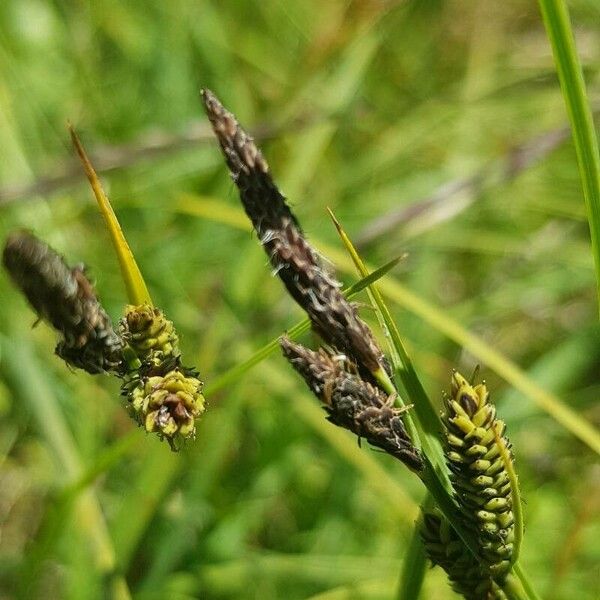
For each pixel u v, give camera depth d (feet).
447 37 1.17
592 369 0.99
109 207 0.45
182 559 0.79
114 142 1.03
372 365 0.43
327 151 1.05
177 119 1.04
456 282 1.04
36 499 0.89
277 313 0.86
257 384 0.85
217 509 0.80
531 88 1.00
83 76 1.03
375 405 0.42
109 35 1.07
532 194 1.01
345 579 0.78
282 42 1.11
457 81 1.16
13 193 0.87
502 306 0.97
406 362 0.44
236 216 0.75
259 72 1.09
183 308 0.89
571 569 0.76
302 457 0.86
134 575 0.80
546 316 0.99
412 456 0.42
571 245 0.99
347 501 0.84
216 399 0.82
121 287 0.92
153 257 0.91
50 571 0.83
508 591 0.44
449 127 1.07
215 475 0.80
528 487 0.85
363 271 0.47
